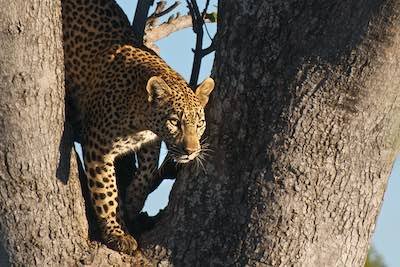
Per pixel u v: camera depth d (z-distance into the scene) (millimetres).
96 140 11766
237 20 9836
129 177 12570
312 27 9320
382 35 8930
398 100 9312
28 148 9164
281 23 9523
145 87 11773
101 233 10984
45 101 9148
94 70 12414
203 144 10078
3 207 9344
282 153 9492
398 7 8781
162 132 11555
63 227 9641
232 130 9836
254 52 9672
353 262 9852
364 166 9508
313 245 9609
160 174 12227
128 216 11758
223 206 9852
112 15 12844
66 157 9758
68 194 9703
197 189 10047
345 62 9141
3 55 8852
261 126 9617
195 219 9992
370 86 9164
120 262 10039
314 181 9469
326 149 9398
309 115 9367
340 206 9570
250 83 9688
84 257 9797
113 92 12016
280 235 9578
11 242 9477
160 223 10383
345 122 9320
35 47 8922
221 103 9953
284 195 9523
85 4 12789
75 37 12672
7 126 9055
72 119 12539
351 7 9055
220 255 9805
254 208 9648
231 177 9820
